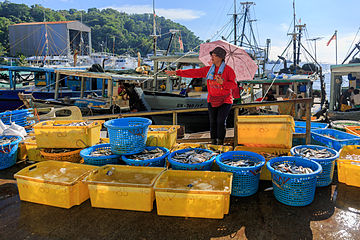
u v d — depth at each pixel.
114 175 3.76
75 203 3.47
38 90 15.98
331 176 3.81
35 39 65.88
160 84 15.60
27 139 5.41
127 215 3.21
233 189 3.56
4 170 4.75
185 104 11.96
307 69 18.58
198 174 3.51
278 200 3.42
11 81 16.02
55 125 4.93
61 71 13.20
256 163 3.69
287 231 2.81
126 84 12.57
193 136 7.85
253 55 18.31
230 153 4.05
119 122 4.51
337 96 12.23
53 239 2.79
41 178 3.52
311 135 5.57
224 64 4.36
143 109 12.22
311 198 3.30
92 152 4.40
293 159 3.70
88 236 2.83
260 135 4.38
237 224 2.96
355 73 11.52
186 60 12.62
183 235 2.80
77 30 65.81
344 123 7.11
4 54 66.44
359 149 4.35
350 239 2.65
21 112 7.16
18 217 3.22
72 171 3.91
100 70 14.61
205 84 13.12
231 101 4.62
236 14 22.03
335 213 3.12
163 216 3.17
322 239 2.67
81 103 12.80
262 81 12.56
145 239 2.75
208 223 3.00
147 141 4.58
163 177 3.50
